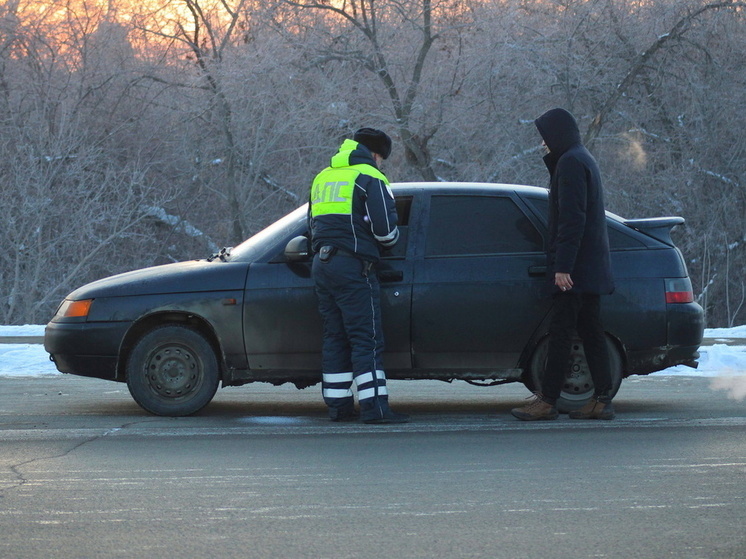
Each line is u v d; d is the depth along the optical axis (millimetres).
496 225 24594
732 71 90500
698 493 15898
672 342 24609
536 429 22422
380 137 23906
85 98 93125
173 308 24062
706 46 90125
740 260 92375
